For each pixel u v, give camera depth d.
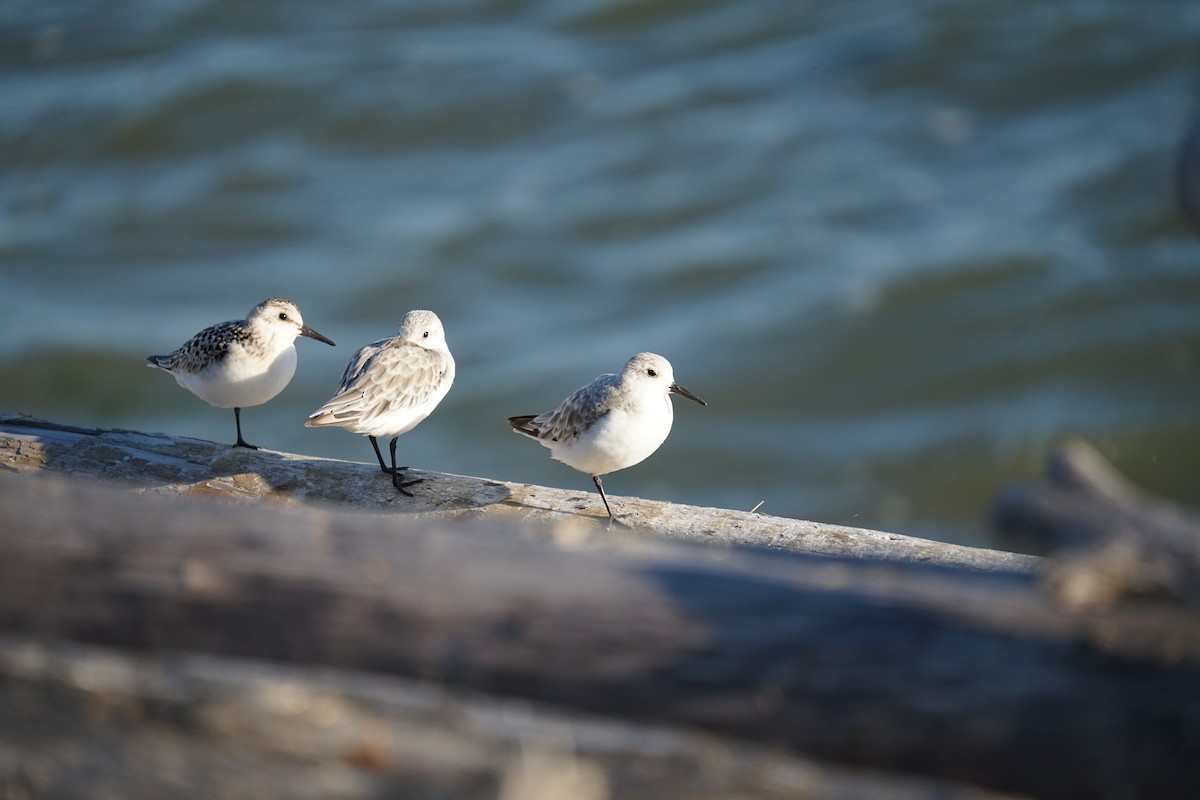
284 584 4.20
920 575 4.25
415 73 30.78
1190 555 3.77
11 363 20.95
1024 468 18.52
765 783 3.80
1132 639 3.76
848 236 24.09
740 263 23.53
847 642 3.90
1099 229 23.48
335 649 4.18
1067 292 21.92
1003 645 3.83
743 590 4.05
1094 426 19.05
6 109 30.00
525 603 4.10
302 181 27.34
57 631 4.30
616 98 29.83
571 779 3.80
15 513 4.36
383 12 35.06
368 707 3.99
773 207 25.34
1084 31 30.11
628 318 22.30
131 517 4.35
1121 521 3.92
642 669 3.99
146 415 20.19
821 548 6.68
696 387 20.52
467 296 22.97
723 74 30.72
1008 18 31.30
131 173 27.95
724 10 33.59
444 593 4.14
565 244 24.58
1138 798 3.78
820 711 3.90
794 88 29.77
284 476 7.55
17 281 23.73
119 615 4.27
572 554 4.24
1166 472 18.23
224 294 23.20
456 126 28.73
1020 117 27.62
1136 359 20.39
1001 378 20.33
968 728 3.81
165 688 4.04
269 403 20.31
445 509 7.32
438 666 4.11
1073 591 3.85
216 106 29.77
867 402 20.14
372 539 4.29
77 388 20.53
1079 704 3.76
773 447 19.34
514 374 20.59
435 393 8.98
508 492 7.42
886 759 3.89
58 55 32.69
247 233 25.36
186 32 34.03
